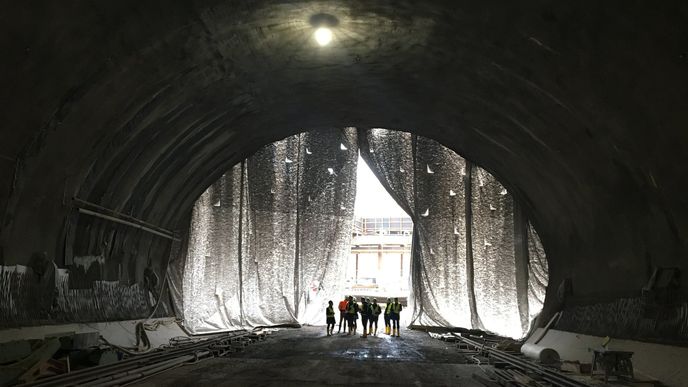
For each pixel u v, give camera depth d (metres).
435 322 23.41
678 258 9.88
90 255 12.91
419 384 9.82
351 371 11.16
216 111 14.25
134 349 13.54
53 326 10.86
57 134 9.63
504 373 10.69
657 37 7.29
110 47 8.87
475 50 11.05
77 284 12.26
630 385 9.38
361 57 12.75
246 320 24.42
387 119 17.73
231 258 24.81
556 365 12.33
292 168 25.86
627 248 11.56
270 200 25.52
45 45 7.79
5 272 9.61
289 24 11.00
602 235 12.63
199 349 14.22
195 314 23.83
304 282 25.36
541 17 8.70
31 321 10.20
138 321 15.26
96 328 12.59
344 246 25.61
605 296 12.59
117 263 14.68
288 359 13.05
